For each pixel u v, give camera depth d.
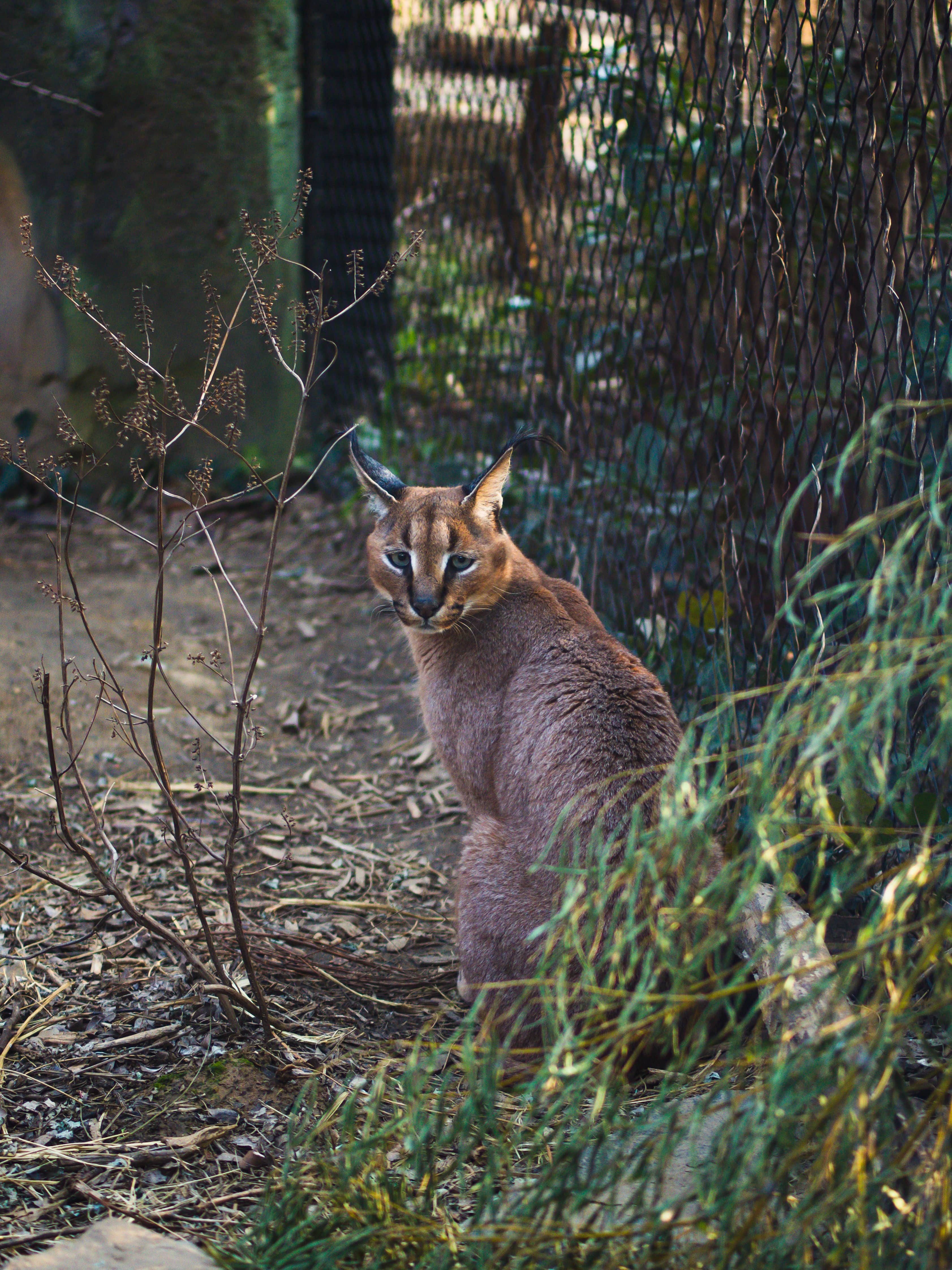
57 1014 4.26
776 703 2.73
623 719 4.23
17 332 9.62
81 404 9.73
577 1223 3.01
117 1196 3.37
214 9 9.30
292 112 9.71
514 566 4.83
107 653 7.36
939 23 4.23
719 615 5.55
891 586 2.87
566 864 3.98
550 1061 2.68
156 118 9.39
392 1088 3.84
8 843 5.46
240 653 7.68
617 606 6.43
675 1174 3.18
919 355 4.58
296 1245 2.91
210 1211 3.31
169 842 4.55
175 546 3.95
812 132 4.84
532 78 7.09
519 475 7.44
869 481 3.75
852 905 4.51
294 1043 4.12
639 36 6.04
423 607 4.48
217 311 4.70
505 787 4.41
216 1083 3.89
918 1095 3.33
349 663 7.61
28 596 8.16
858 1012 2.54
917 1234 2.48
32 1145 3.58
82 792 4.07
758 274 5.32
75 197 9.41
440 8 8.34
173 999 4.34
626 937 2.74
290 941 4.66
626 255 6.58
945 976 2.60
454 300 8.42
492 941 4.07
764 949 2.63
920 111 4.54
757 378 5.38
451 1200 3.28
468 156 8.20
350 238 9.76
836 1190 2.50
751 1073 3.26
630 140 6.15
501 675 4.59
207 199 9.60
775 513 5.50
